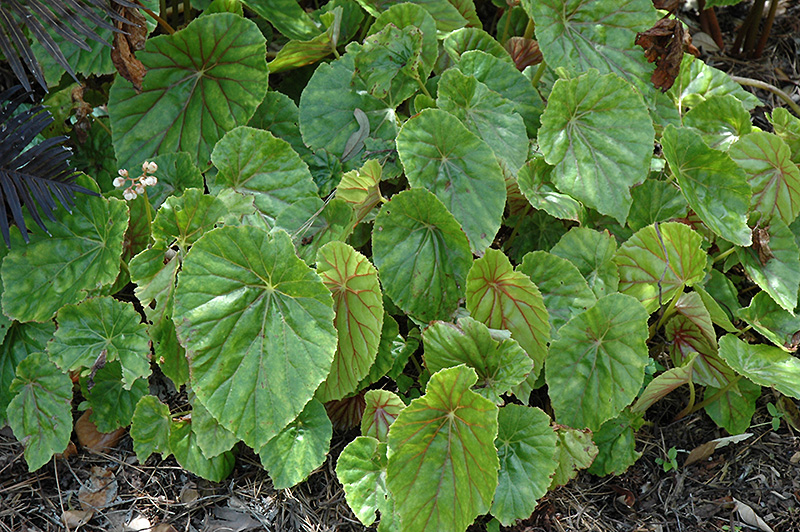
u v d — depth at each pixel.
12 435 1.27
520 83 1.33
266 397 1.18
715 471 1.25
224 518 1.22
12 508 1.22
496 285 1.22
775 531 1.21
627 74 1.31
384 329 1.25
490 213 1.24
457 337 1.20
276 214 1.27
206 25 1.29
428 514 1.16
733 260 1.32
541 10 1.29
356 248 1.30
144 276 1.21
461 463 1.17
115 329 1.22
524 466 1.20
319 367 1.18
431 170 1.23
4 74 1.37
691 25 1.62
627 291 1.27
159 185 1.29
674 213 1.31
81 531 1.21
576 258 1.27
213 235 1.17
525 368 1.19
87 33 1.21
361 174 1.20
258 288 1.18
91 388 1.25
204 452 1.21
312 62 1.39
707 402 1.28
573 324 1.20
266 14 1.36
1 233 1.25
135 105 1.31
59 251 1.24
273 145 1.28
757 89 1.55
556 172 1.27
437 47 1.32
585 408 1.21
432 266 1.23
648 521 1.22
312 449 1.21
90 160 1.34
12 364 1.26
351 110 1.31
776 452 1.26
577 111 1.28
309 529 1.21
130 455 1.26
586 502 1.24
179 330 1.16
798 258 1.30
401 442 1.16
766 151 1.32
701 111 1.38
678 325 1.29
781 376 1.22
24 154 1.22
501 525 1.22
